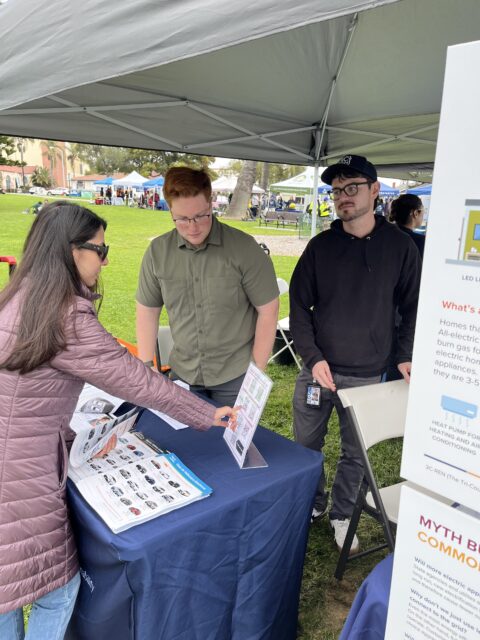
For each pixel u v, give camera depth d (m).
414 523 0.78
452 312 0.66
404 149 3.94
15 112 2.10
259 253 1.95
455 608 0.76
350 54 2.24
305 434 2.29
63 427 1.17
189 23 0.90
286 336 4.80
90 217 1.17
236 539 1.30
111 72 1.07
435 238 0.66
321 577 2.13
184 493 1.26
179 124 2.77
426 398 0.71
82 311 1.12
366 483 1.92
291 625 1.61
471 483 0.68
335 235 2.08
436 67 2.24
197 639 1.30
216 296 1.94
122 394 1.22
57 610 1.22
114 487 1.27
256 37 0.79
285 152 3.76
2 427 1.08
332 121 3.31
